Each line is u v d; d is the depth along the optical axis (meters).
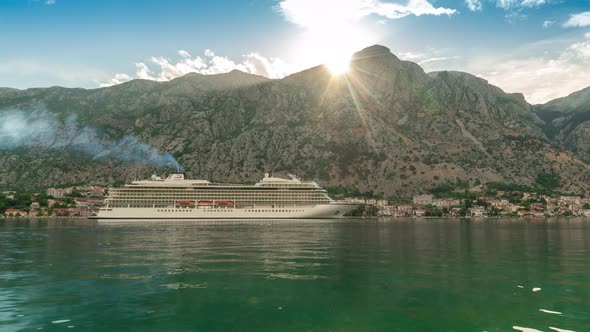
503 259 61.84
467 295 37.91
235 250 71.75
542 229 148.50
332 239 94.94
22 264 55.88
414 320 30.61
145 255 64.75
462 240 96.25
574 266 55.00
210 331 28.17
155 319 30.86
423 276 47.09
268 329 28.70
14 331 28.09
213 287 41.16
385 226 161.50
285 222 180.38
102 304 34.78
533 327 29.02
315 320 30.58
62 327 28.97
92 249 73.12
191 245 80.00
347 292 39.00
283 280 44.69
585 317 31.28
